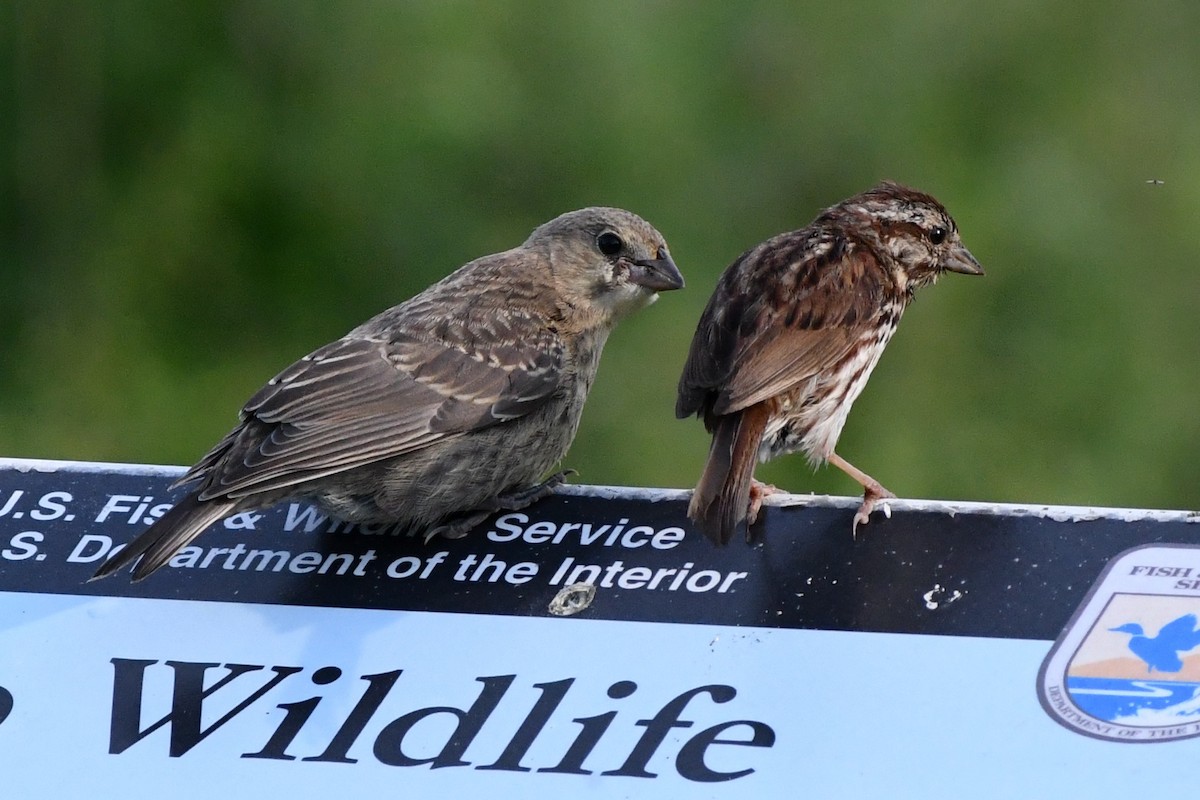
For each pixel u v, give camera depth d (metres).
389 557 8.98
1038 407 18.41
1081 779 7.85
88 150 19.84
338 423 9.91
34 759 8.16
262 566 8.95
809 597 8.59
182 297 19.67
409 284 19.55
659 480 18.03
